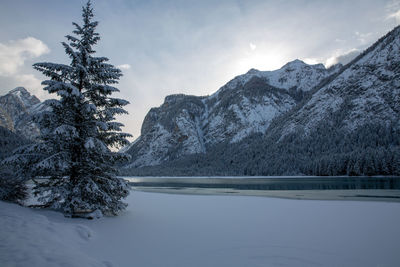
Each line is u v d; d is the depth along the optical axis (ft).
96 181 41.32
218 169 531.91
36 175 38.42
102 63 46.06
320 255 24.23
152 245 27.37
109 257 22.67
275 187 157.28
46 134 37.93
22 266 14.90
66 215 35.96
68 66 41.98
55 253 18.75
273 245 27.55
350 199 79.41
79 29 43.70
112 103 45.44
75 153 40.91
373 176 256.73
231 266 21.39
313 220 41.45
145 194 105.60
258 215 47.29
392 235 31.35
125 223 38.11
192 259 23.09
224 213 50.26
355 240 29.25
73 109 41.34
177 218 44.52
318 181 216.33
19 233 21.26
